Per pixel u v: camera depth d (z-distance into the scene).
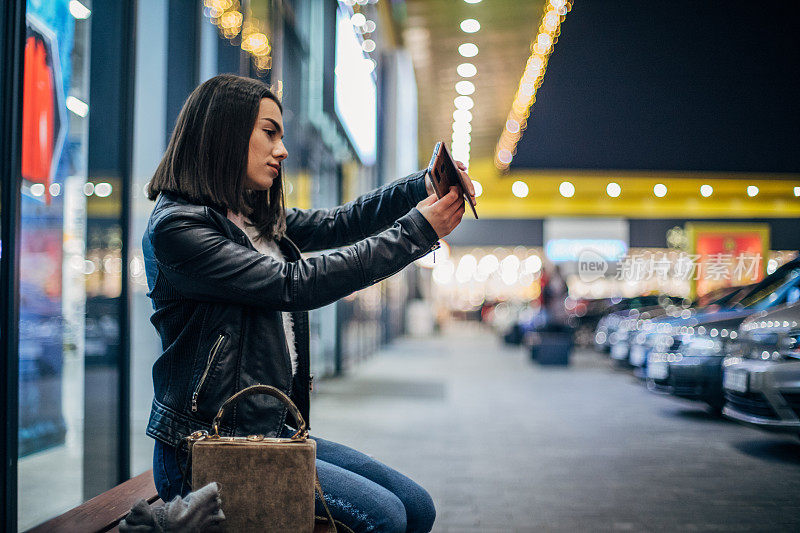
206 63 5.43
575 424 7.38
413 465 5.34
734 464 5.46
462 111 17.73
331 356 12.17
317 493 1.69
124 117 3.85
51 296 3.42
